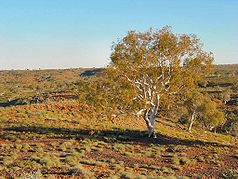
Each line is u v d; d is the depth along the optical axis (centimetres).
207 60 4047
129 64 3962
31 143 3575
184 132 6006
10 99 11125
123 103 4059
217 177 2527
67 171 2261
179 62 4016
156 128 5369
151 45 3997
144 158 3133
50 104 6500
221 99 13050
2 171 2205
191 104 6731
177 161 2988
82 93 4169
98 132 4416
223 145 4200
